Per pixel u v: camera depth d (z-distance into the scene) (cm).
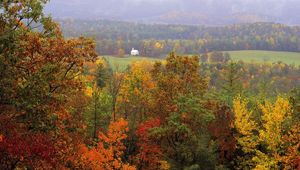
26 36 1861
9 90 1762
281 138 3384
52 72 1911
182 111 3353
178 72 4128
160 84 3850
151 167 3562
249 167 3834
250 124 3675
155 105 3838
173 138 3531
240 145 3903
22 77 1852
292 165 3312
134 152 4050
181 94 3525
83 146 2720
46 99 1886
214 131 3738
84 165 2720
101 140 3603
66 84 2039
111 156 3139
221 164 3731
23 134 1794
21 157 1691
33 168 1859
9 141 1683
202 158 3462
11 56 1752
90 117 3700
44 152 1770
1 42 1702
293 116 3553
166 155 3550
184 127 3238
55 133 2028
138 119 4169
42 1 1869
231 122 3712
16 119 1850
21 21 1966
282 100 3438
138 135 3728
